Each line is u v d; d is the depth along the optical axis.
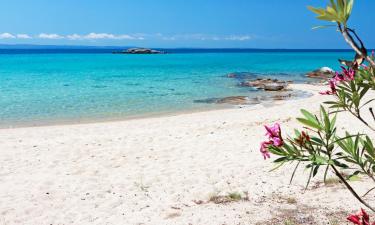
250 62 71.19
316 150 2.39
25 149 11.08
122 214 6.70
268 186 7.69
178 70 47.44
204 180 8.22
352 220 2.21
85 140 11.98
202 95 23.98
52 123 15.88
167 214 6.59
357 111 2.48
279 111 16.77
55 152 10.70
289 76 38.06
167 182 8.22
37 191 7.86
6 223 6.45
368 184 7.26
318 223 5.82
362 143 2.57
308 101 20.20
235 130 12.95
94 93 24.70
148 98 22.69
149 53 152.62
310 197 6.97
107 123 15.73
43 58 88.12
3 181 8.47
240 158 9.70
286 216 6.20
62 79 34.25
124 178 8.55
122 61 73.75
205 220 6.23
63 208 7.04
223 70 47.47
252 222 6.05
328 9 1.87
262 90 26.42
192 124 14.58
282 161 2.33
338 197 6.80
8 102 20.84
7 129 14.55
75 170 9.16
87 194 7.68
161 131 13.25
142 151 10.63
